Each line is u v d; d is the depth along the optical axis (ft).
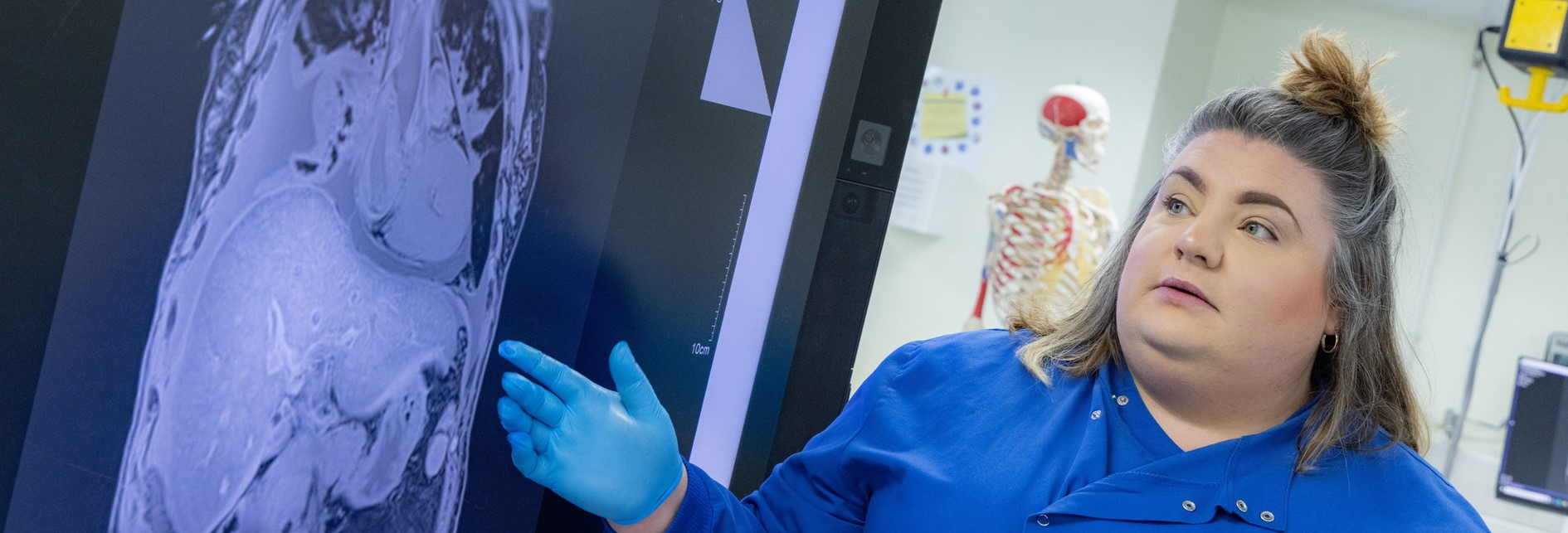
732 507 2.92
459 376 2.40
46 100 1.79
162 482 1.98
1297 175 2.71
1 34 1.75
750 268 2.79
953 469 2.97
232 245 2.00
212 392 2.02
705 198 2.66
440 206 2.27
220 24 1.91
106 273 1.87
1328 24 13.02
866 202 2.96
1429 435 3.12
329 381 2.17
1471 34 12.28
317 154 2.07
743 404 2.89
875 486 3.10
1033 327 3.47
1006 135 12.67
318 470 2.19
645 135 2.53
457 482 2.46
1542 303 11.94
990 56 12.68
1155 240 2.79
